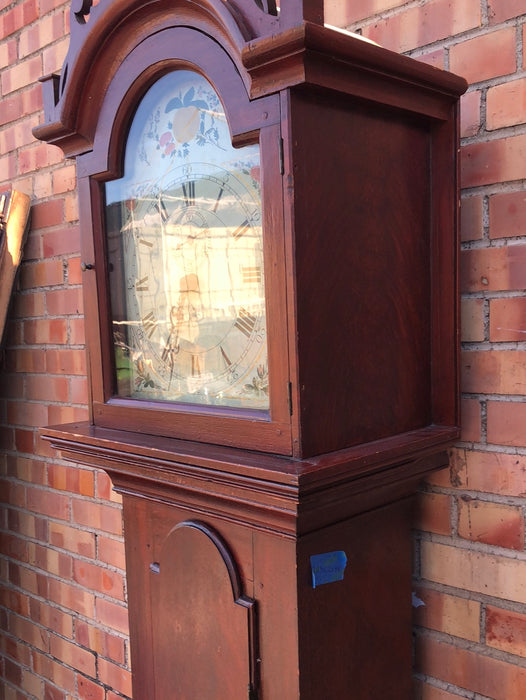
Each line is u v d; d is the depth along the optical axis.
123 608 1.39
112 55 0.85
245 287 0.76
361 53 0.67
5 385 1.67
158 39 0.80
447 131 0.83
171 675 0.92
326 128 0.70
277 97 0.67
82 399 1.44
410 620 0.93
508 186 0.85
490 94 0.86
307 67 0.64
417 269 0.84
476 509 0.91
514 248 0.85
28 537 1.64
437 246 0.85
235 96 0.72
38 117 1.51
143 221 0.89
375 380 0.78
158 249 0.87
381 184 0.78
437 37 0.90
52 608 1.58
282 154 0.67
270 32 0.66
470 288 0.90
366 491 0.78
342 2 1.00
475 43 0.87
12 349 1.63
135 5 0.79
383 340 0.79
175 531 0.89
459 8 0.88
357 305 0.75
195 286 0.83
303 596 0.76
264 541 0.78
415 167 0.83
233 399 0.79
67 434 0.94
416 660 0.99
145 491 0.92
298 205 0.68
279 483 0.65
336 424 0.73
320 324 0.71
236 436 0.77
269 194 0.69
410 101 0.78
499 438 0.88
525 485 0.86
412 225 0.83
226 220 0.77
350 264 0.74
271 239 0.70
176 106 0.82
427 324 0.86
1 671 1.76
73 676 1.53
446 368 0.86
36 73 1.50
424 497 0.96
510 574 0.88
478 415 0.90
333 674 0.81
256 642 0.80
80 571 1.49
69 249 1.44
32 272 1.55
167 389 0.88
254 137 0.71
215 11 0.70
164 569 0.92
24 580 1.66
